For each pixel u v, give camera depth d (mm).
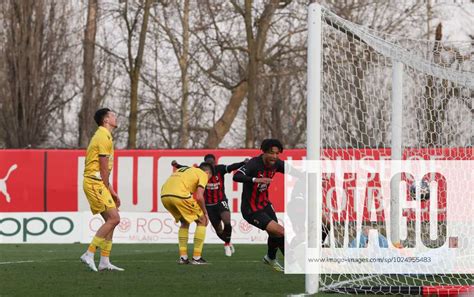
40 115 80000
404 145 39562
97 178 28875
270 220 29906
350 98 31906
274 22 78938
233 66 90688
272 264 31203
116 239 52094
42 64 79938
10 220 52281
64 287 24688
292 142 93938
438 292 22703
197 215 33344
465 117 34406
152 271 30172
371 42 29906
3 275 28312
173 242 51781
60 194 53812
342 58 30734
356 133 32531
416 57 31125
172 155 53188
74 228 52344
